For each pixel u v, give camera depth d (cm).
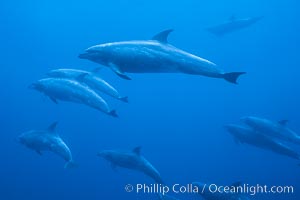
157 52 752
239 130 1594
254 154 3912
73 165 1196
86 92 1123
